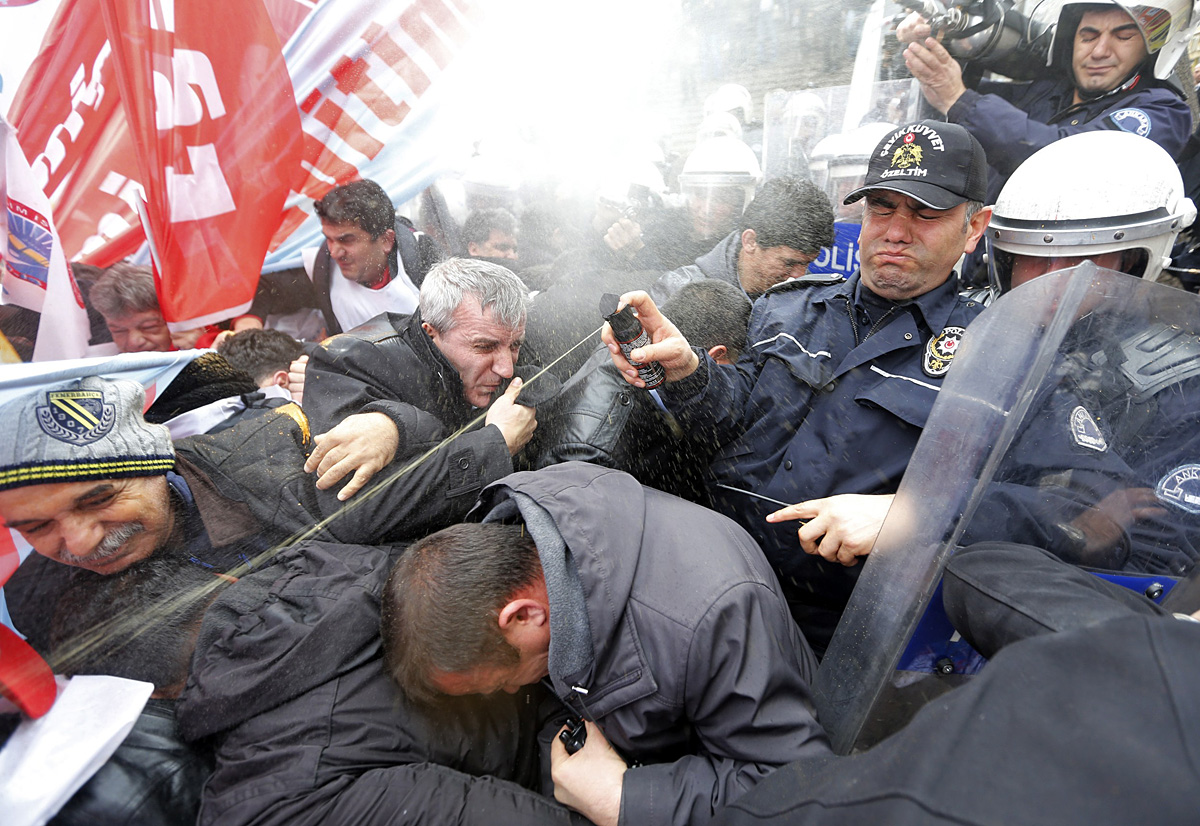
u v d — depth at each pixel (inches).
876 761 18.3
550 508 31.5
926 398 39.4
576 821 29.5
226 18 48.0
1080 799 14.9
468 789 29.5
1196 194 71.1
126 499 29.1
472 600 29.2
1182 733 15.2
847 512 36.2
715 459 44.8
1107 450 28.5
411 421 38.2
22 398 27.3
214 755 30.4
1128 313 26.5
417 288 58.2
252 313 58.8
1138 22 66.1
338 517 35.4
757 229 54.9
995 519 29.6
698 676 28.5
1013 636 24.9
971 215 39.6
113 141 50.5
